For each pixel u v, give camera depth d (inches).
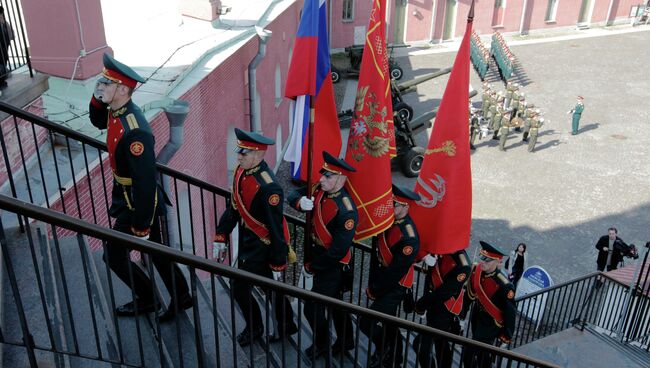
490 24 1278.3
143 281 152.5
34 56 259.8
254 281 113.3
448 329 209.6
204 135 358.9
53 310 134.1
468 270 201.6
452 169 194.4
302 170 203.6
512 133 772.6
